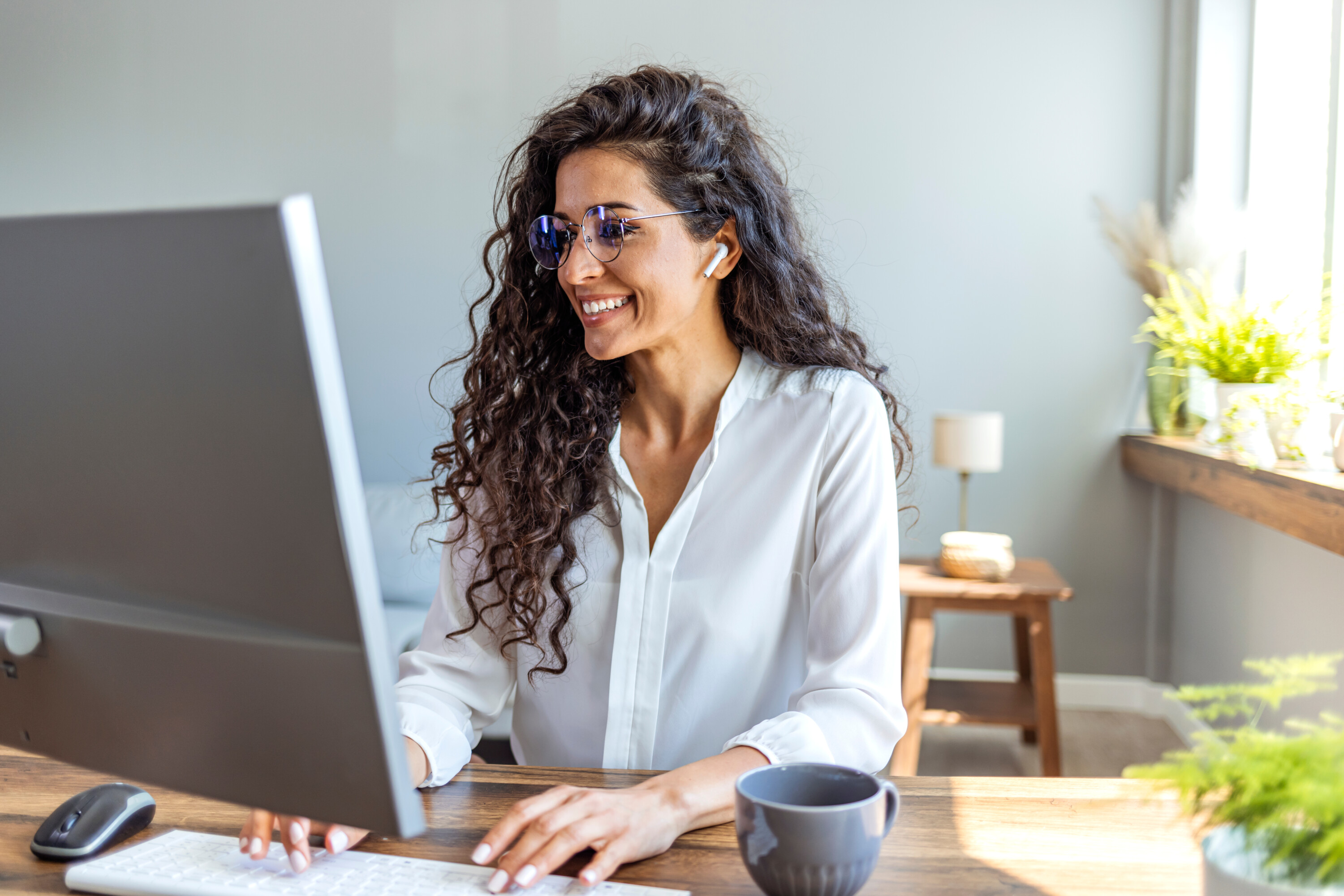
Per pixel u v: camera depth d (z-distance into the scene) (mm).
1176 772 627
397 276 3998
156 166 4074
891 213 3787
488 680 1257
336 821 641
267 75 4004
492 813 939
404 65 3945
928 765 3305
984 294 3783
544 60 3887
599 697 1242
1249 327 2887
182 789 700
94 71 4078
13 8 4086
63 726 739
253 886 771
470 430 1317
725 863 835
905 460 1424
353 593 589
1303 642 2682
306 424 570
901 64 3754
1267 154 3408
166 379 610
